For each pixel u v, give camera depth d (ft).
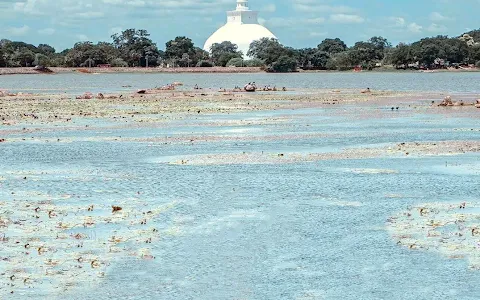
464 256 94.79
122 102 382.63
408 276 87.92
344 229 108.06
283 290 83.82
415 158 174.50
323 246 99.71
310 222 112.27
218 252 97.25
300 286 84.99
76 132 233.96
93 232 106.42
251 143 205.16
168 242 101.60
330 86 627.05
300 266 91.76
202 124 259.60
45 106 347.56
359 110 329.52
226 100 403.75
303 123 263.90
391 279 86.99
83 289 83.97
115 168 162.09
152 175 152.66
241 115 299.17
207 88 587.27
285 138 216.74
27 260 93.40
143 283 85.81
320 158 175.32
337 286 84.94
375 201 126.72
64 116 290.56
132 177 150.51
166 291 83.56
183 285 85.30
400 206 122.62
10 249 97.86
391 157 176.45
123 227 109.29
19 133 230.89
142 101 392.27
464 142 203.10
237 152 186.39
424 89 556.51
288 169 159.43
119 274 88.74
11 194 133.18
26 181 146.41
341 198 129.29
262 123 263.70
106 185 142.20
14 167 164.04
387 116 294.87
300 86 629.92
